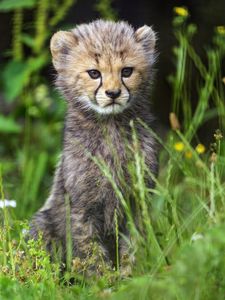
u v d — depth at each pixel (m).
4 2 16.95
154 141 11.79
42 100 17.67
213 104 16.62
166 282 8.89
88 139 11.67
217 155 11.68
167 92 18.45
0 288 9.82
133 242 10.96
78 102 11.68
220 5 17.52
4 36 19.30
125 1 18.47
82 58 11.50
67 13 18.61
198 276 8.80
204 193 11.68
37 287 9.99
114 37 11.48
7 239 11.44
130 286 9.23
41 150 17.30
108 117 11.61
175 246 10.66
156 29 18.27
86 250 11.71
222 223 9.33
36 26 17.25
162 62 18.25
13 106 19.02
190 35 15.91
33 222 12.29
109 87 11.27
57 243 12.18
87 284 10.95
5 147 18.08
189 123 14.30
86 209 11.70
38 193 15.94
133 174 10.98
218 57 13.98
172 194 12.05
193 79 17.20
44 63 17.50
